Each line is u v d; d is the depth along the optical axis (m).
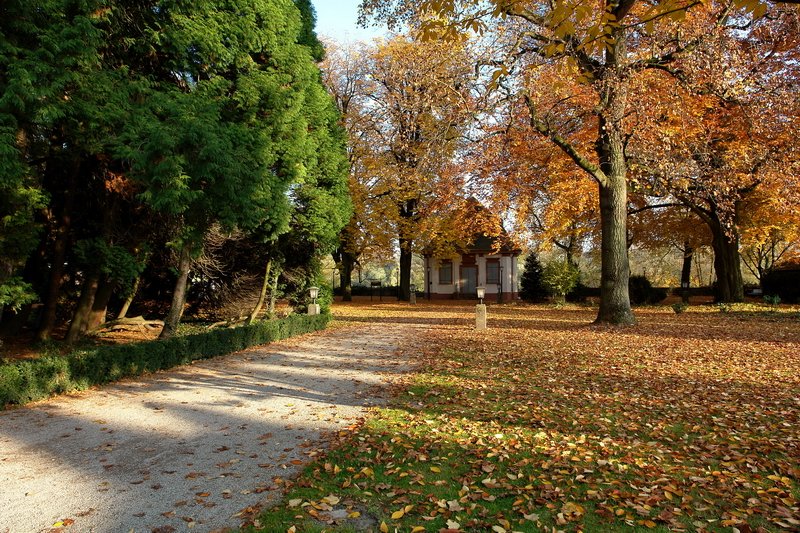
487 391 7.74
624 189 16.28
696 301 31.42
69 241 13.38
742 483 4.21
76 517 3.76
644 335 13.82
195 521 3.66
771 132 17.41
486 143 18.78
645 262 52.75
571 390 7.68
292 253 17.61
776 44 18.14
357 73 30.94
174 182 8.24
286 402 7.21
